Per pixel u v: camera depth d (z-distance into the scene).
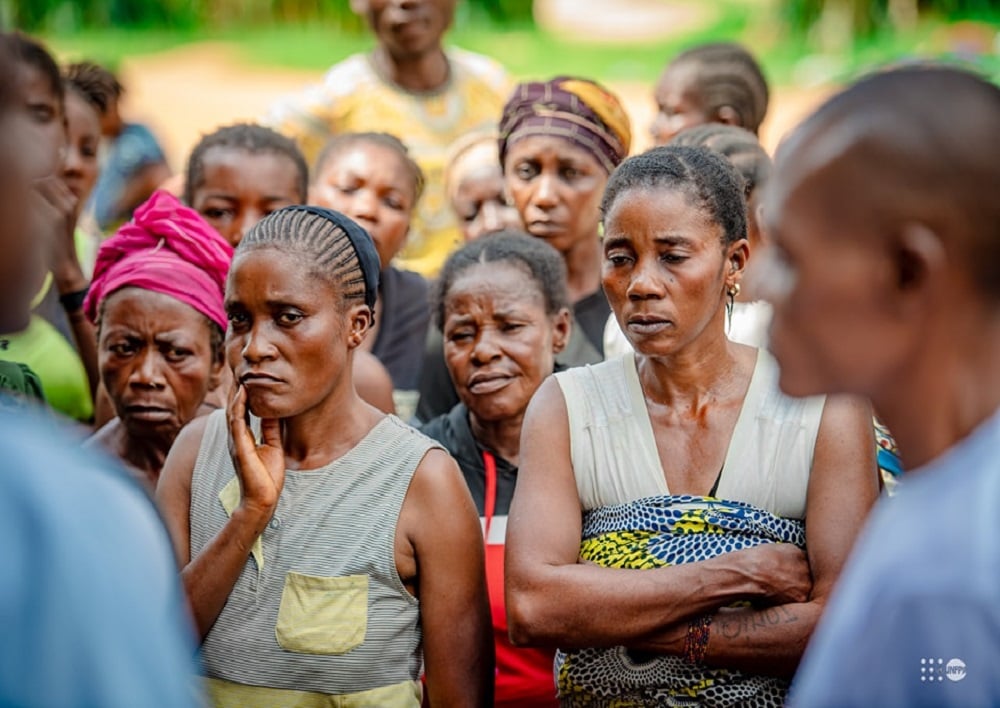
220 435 3.11
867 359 1.74
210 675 2.88
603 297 4.80
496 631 3.43
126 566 1.56
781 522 2.82
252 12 21.17
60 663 1.46
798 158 1.75
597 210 4.86
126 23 20.86
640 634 2.71
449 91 6.60
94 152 5.86
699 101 5.80
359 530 2.90
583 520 2.97
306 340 2.88
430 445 2.99
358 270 3.02
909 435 1.77
